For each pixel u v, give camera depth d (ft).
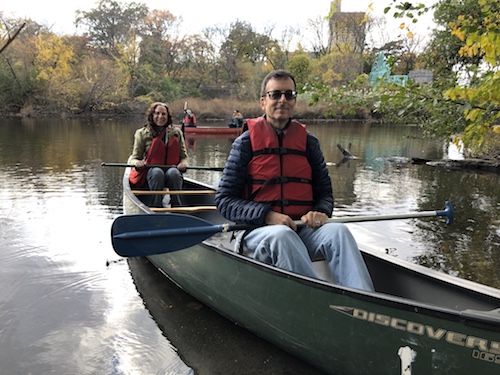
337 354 5.94
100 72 93.66
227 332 7.50
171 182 12.81
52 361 6.58
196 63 124.98
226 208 7.29
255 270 6.67
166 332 7.45
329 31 131.13
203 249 7.71
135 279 9.53
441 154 34.99
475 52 9.19
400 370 5.33
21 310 8.06
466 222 14.69
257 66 115.44
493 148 28.48
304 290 6.04
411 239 12.76
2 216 14.08
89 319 7.81
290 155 7.43
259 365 6.61
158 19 129.90
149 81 105.70
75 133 47.70
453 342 4.84
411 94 11.68
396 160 30.94
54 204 15.79
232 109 91.04
